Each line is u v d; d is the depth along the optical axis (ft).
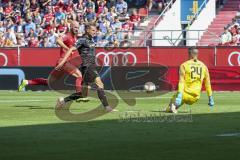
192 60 74.33
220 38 153.69
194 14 169.89
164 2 175.63
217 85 130.72
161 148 46.39
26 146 47.39
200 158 41.93
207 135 53.93
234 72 129.59
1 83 137.90
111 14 166.09
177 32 169.07
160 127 60.23
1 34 161.58
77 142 49.57
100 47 136.26
